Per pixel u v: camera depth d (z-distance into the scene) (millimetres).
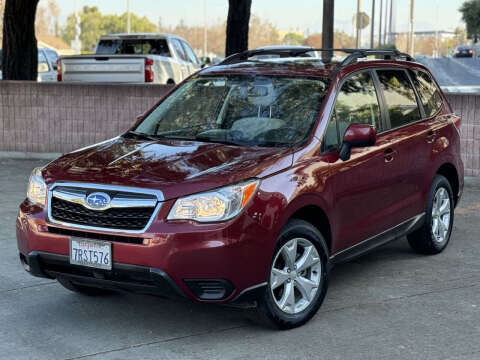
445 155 6719
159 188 4504
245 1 15422
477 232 7738
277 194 4695
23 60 14203
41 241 4773
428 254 6844
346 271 6367
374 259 6746
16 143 12875
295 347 4648
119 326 5039
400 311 5324
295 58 6289
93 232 4594
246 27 15594
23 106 12750
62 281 5422
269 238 4629
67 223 4715
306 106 5422
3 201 9094
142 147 5273
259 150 5059
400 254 6910
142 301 5555
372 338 4801
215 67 6293
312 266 5066
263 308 4758
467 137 10477
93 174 4762
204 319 5168
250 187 4586
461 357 4492
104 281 4641
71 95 12586
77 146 12680
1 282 5969
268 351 4586
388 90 6199
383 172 5789
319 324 5055
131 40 18562
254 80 5832
